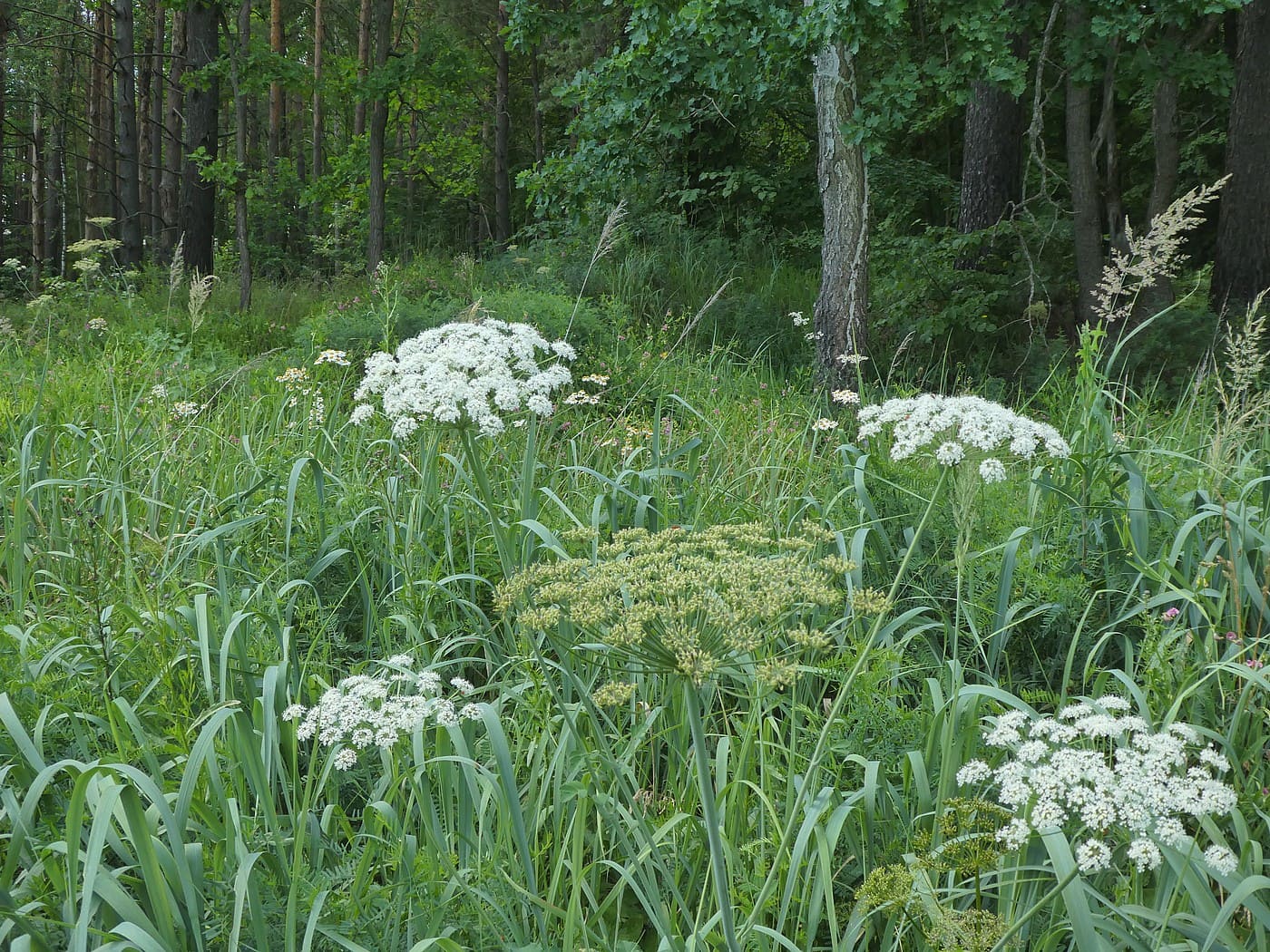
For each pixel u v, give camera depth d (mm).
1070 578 3914
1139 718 2211
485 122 25828
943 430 2854
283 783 3047
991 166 13500
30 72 28938
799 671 3199
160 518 5223
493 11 23266
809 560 3877
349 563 4609
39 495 5098
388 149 26156
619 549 2723
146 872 2346
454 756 2863
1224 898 2693
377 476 5547
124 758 2893
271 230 25359
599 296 12453
